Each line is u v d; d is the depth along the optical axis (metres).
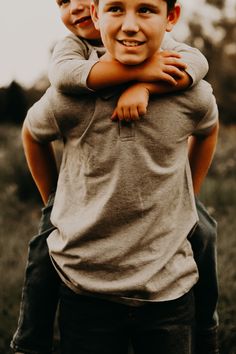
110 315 2.00
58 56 1.99
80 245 1.96
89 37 2.08
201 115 1.99
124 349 2.09
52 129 2.01
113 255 1.92
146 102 1.84
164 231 1.94
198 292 2.29
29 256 2.19
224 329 3.26
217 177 8.23
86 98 1.91
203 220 2.22
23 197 7.58
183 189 2.03
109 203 1.90
